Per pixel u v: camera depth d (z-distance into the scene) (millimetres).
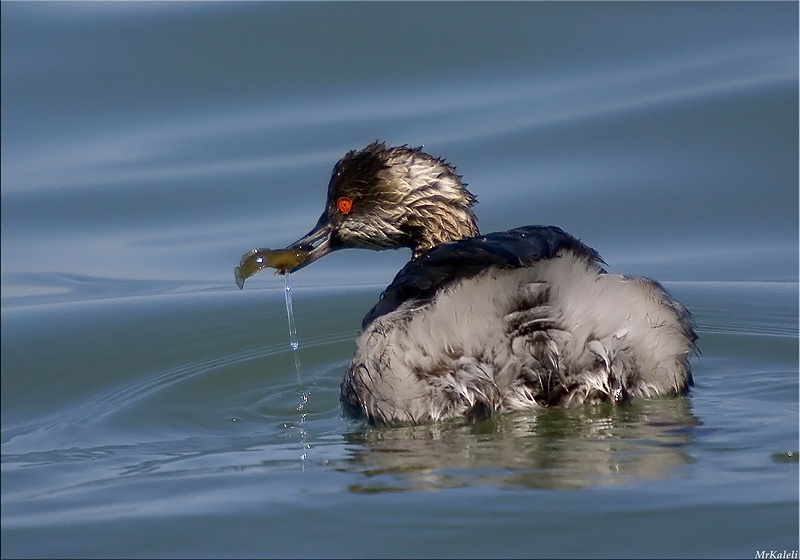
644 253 18906
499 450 11047
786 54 21828
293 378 14977
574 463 10648
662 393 12109
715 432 11352
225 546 9570
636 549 9156
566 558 9070
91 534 9961
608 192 19797
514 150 20547
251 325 17281
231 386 14750
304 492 10398
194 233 20062
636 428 11477
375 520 9727
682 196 19766
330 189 14656
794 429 11422
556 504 9797
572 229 19312
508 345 11406
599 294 11695
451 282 11875
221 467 11430
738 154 20125
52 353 16500
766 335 15664
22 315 18016
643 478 10258
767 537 9211
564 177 20094
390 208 14406
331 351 16062
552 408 11703
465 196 14586
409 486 10328
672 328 12242
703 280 18094
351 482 10547
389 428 11852
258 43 22984
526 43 22719
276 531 9719
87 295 18734
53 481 11523
